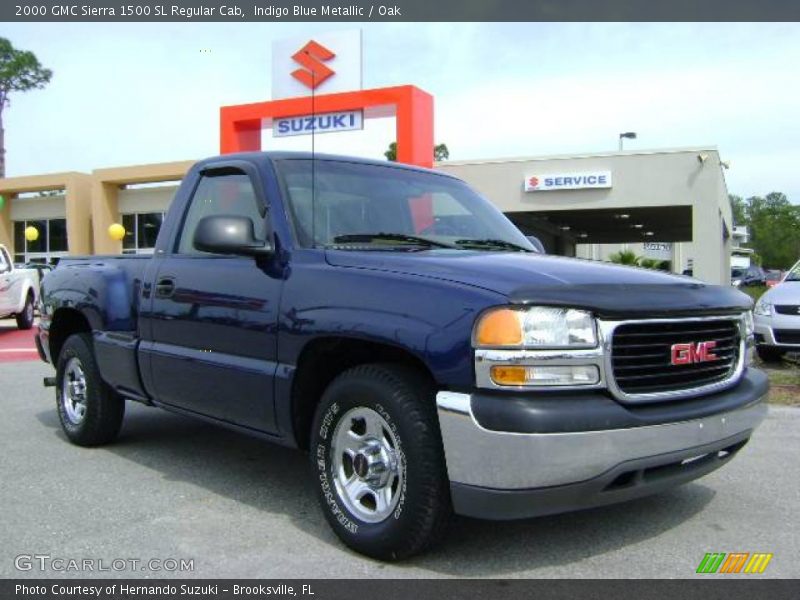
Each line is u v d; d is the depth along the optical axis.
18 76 56.41
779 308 9.96
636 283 3.31
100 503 4.23
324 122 17.97
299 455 5.32
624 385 3.12
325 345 3.64
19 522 3.92
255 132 19.11
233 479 4.72
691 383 3.38
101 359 5.21
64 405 5.75
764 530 3.82
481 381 2.97
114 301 5.07
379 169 4.63
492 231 4.69
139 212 30.28
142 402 5.00
